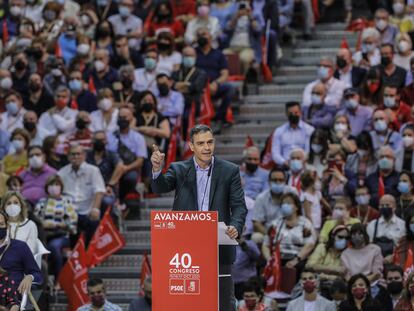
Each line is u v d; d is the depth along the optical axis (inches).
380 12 1756.9
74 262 1368.1
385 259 1352.1
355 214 1424.7
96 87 1673.2
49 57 1678.2
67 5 1863.9
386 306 1300.4
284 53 1843.0
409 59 1670.8
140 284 1406.3
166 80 1609.3
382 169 1455.5
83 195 1461.6
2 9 1871.3
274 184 1413.6
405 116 1563.7
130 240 1499.8
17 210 1178.0
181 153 1616.6
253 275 1370.6
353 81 1630.2
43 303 1274.6
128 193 1517.0
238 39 1758.1
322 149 1507.1
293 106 1539.1
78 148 1461.6
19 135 1526.8
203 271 837.2
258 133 1680.6
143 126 1567.4
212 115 1632.6
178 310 837.8
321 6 1918.1
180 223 837.8
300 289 1325.0
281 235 1380.4
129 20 1825.8
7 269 1094.4
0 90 1663.4
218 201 895.1
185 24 1833.2
